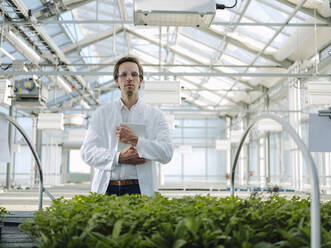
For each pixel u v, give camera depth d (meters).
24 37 10.27
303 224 1.64
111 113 2.68
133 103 2.71
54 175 19.52
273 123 13.45
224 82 17.88
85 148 2.59
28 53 9.72
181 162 25.77
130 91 2.62
